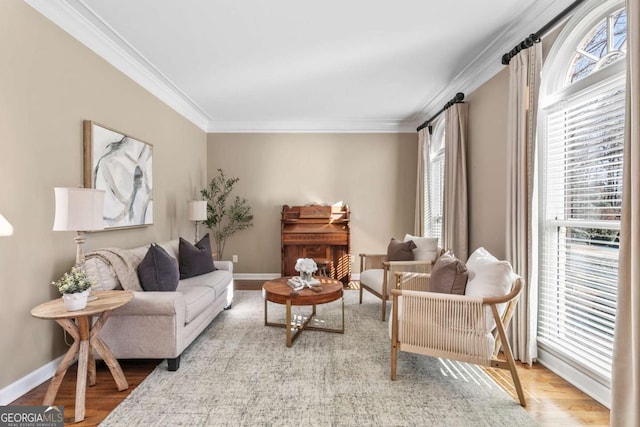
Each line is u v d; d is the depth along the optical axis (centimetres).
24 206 192
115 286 228
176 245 349
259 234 511
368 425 163
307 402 182
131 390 195
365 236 514
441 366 226
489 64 290
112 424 163
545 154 226
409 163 511
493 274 189
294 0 211
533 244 223
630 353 144
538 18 225
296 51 282
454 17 231
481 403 183
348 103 420
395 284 274
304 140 508
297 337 277
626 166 146
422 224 471
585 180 199
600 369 185
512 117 242
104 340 212
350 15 229
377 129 508
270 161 508
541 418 170
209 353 245
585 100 196
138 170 309
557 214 221
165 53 284
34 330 199
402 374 214
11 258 184
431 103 420
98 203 188
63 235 220
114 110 277
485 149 303
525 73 228
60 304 182
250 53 285
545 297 228
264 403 181
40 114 203
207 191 502
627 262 146
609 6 182
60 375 175
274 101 412
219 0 210
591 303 193
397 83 352
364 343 264
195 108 440
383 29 247
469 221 335
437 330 195
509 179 245
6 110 181
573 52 212
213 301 291
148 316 214
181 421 166
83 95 240
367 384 202
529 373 216
